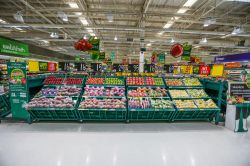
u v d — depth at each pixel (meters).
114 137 4.81
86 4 9.34
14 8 9.96
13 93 5.77
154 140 4.68
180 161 3.74
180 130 5.44
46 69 11.27
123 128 5.48
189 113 5.96
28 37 14.99
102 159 3.75
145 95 6.25
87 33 15.97
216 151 4.19
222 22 10.94
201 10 9.70
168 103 5.97
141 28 11.38
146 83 6.72
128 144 4.43
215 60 16.88
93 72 8.74
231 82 5.56
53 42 20.56
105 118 5.88
